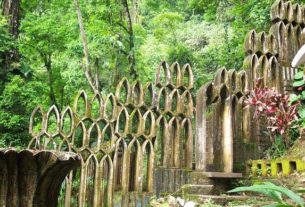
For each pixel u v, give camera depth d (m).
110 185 4.37
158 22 14.76
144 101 4.78
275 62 6.12
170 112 4.96
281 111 5.36
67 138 4.27
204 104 5.18
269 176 5.07
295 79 6.20
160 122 4.93
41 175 1.99
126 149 4.55
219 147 5.28
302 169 4.76
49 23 10.78
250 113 5.57
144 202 4.55
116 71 10.75
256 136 5.59
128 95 4.70
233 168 5.35
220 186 5.06
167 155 4.86
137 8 15.88
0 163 1.88
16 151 1.90
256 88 5.44
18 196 1.95
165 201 4.51
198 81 10.55
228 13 12.00
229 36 13.65
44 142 4.18
